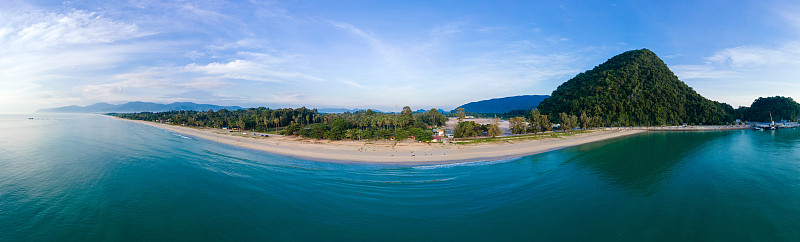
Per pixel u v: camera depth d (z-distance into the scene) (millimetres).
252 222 43562
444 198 52188
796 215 43188
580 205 48188
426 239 38438
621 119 192250
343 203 50125
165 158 87250
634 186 57625
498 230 40375
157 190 56719
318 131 131250
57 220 44375
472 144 109812
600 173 67688
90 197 53219
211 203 50375
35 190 57219
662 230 39375
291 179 63844
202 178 64312
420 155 89562
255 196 53500
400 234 39781
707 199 49938
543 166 74938
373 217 44719
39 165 77438
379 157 87062
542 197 52031
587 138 132875
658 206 47312
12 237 39406
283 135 153750
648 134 152375
